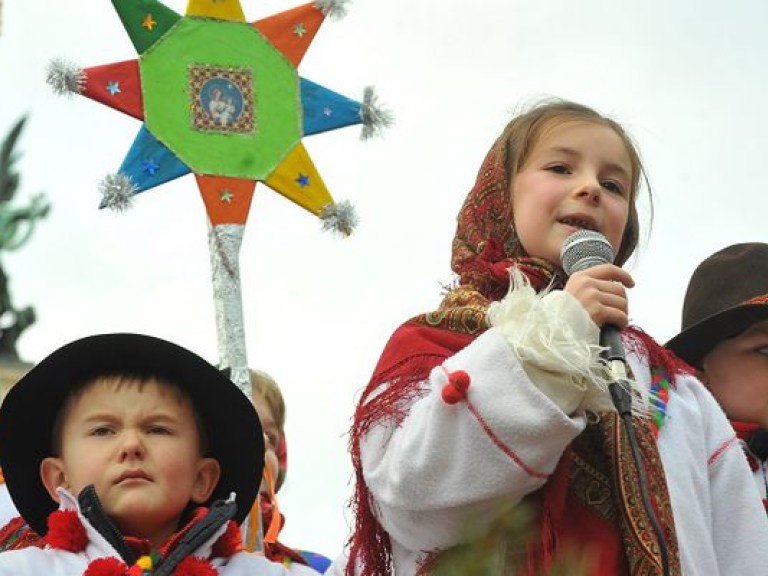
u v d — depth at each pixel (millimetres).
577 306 4980
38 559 5340
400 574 5297
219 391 5750
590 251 5449
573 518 5211
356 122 7332
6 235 22625
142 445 5508
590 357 4895
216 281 6805
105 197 6801
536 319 4926
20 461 5715
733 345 6812
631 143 6160
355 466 5301
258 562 5691
